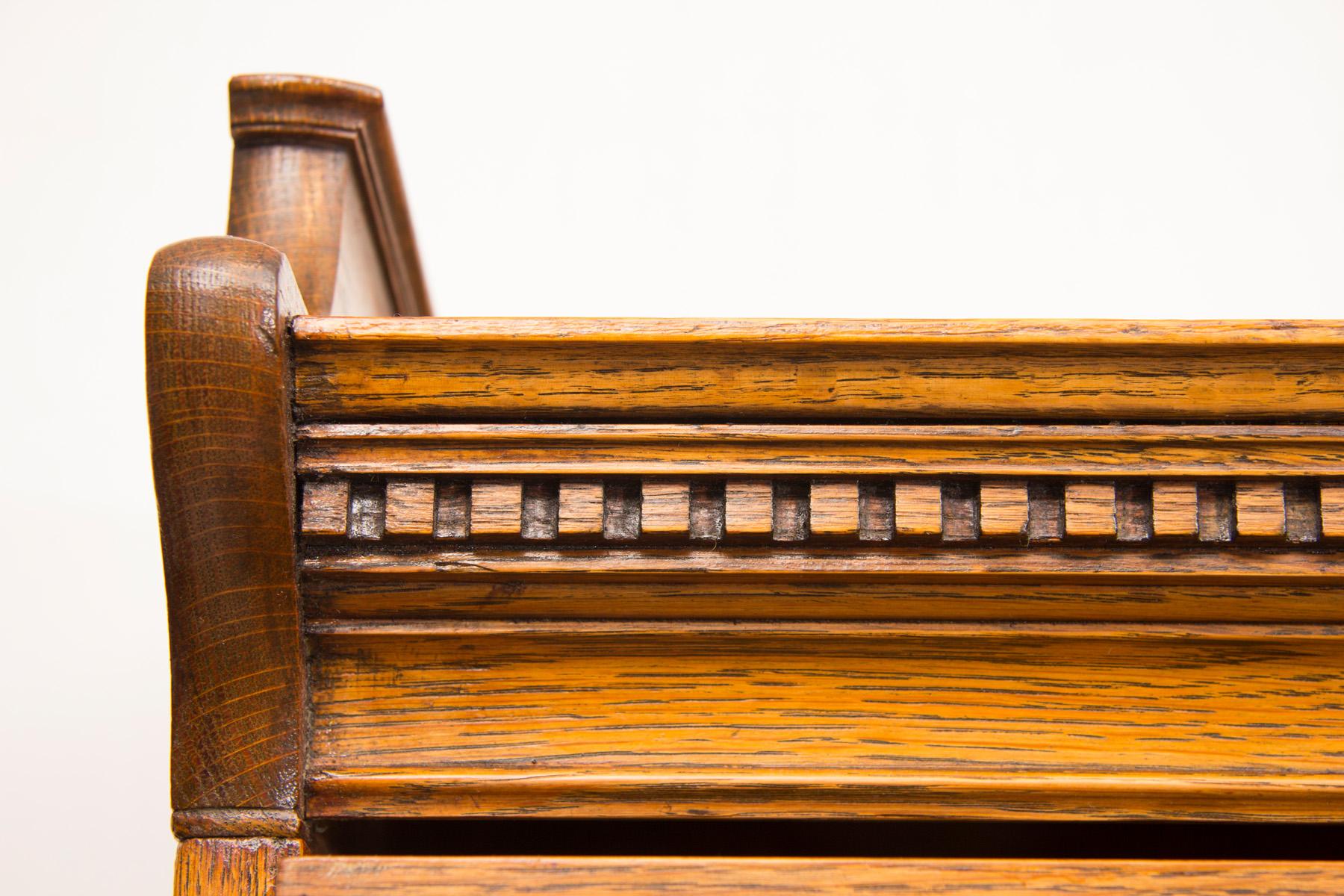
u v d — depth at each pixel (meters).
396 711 0.60
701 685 0.61
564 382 0.58
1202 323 0.57
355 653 0.60
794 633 0.60
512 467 0.58
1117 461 0.58
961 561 0.59
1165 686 0.61
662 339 0.57
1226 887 0.58
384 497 0.58
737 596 0.60
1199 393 0.58
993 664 0.61
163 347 0.55
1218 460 0.58
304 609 0.59
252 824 0.58
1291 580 0.59
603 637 0.60
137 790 2.00
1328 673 0.61
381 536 0.58
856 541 0.59
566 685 0.61
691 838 0.88
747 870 0.58
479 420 0.58
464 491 0.59
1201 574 0.59
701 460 0.58
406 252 1.33
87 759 2.00
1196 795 0.60
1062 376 0.58
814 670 0.61
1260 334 0.57
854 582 0.59
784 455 0.58
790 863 0.58
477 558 0.58
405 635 0.60
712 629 0.60
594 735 0.60
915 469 0.58
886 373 0.58
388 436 0.58
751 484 0.59
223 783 0.58
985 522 0.58
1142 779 0.60
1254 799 0.60
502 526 0.58
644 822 0.88
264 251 0.58
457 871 0.58
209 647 0.58
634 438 0.58
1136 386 0.58
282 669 0.58
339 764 0.59
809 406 0.58
